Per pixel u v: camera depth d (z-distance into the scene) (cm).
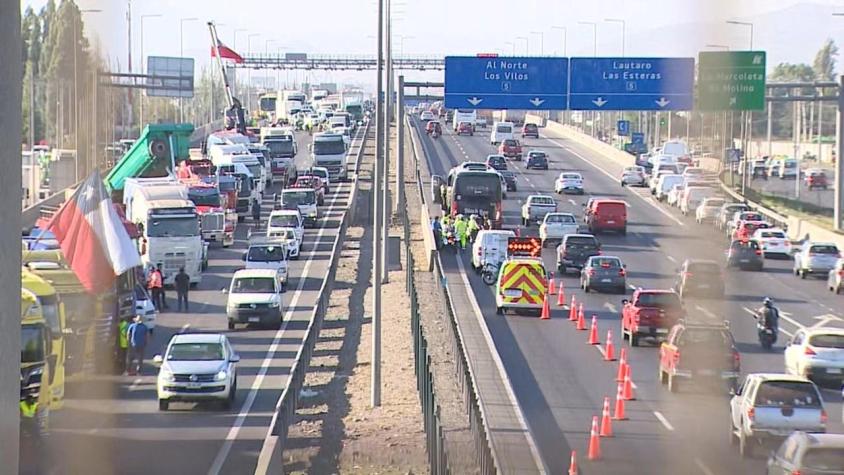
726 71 9094
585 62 8931
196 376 4656
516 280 7050
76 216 5288
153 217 8544
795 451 3161
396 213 12450
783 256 10362
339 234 10275
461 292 8006
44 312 4322
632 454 3834
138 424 4447
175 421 4491
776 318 6059
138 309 6406
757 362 5628
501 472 3173
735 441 3928
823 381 5128
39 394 3978
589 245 9025
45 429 4019
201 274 9175
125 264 5300
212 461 3844
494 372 5338
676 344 4903
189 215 8594
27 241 5366
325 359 5762
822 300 7919
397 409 4609
